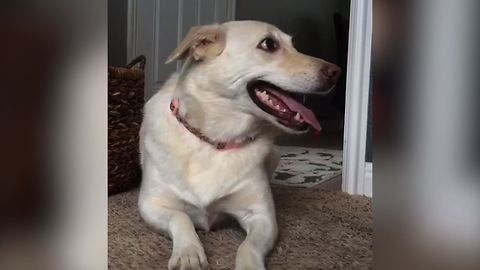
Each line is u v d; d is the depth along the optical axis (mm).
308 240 1400
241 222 1462
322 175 2596
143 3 2824
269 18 5309
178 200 1422
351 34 2016
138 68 2023
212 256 1252
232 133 1426
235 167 1417
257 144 1489
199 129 1422
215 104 1409
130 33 2752
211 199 1394
